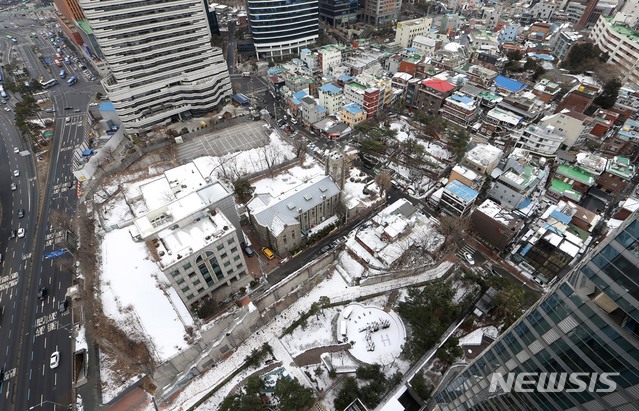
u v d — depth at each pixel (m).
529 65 147.88
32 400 62.41
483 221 86.56
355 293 78.88
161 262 61.88
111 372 65.12
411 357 65.12
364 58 178.00
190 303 70.12
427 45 172.50
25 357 68.56
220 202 75.69
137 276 77.00
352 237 92.19
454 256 87.38
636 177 104.75
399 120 139.00
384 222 92.31
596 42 161.88
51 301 78.62
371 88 134.00
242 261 75.06
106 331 67.00
